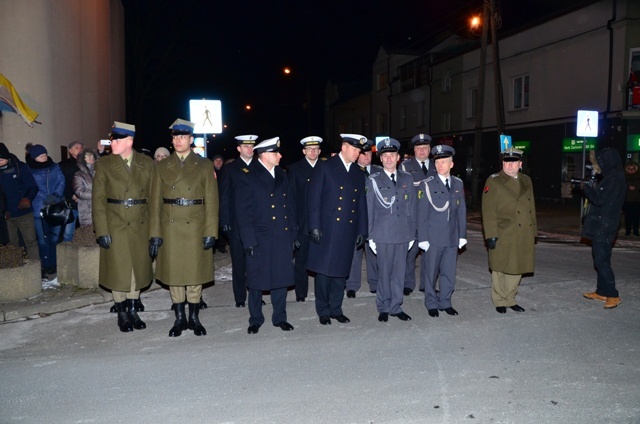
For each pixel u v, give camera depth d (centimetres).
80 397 481
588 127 1411
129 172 652
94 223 646
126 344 615
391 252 682
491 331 645
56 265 902
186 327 657
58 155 1368
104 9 1967
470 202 2353
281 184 660
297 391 488
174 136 637
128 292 668
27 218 869
